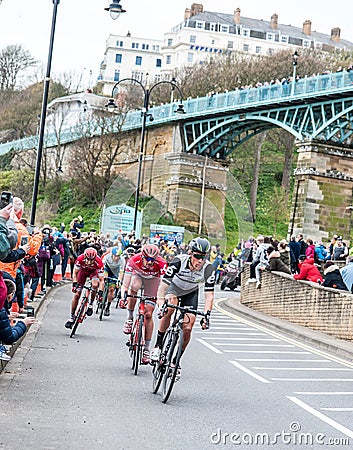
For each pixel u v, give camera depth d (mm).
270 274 24875
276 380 12094
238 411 9328
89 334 16266
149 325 11828
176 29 152000
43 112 22750
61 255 26719
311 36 153000
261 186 87750
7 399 9047
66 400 9273
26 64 94312
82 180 40219
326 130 56719
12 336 9055
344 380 12531
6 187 74812
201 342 16844
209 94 63438
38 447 6941
